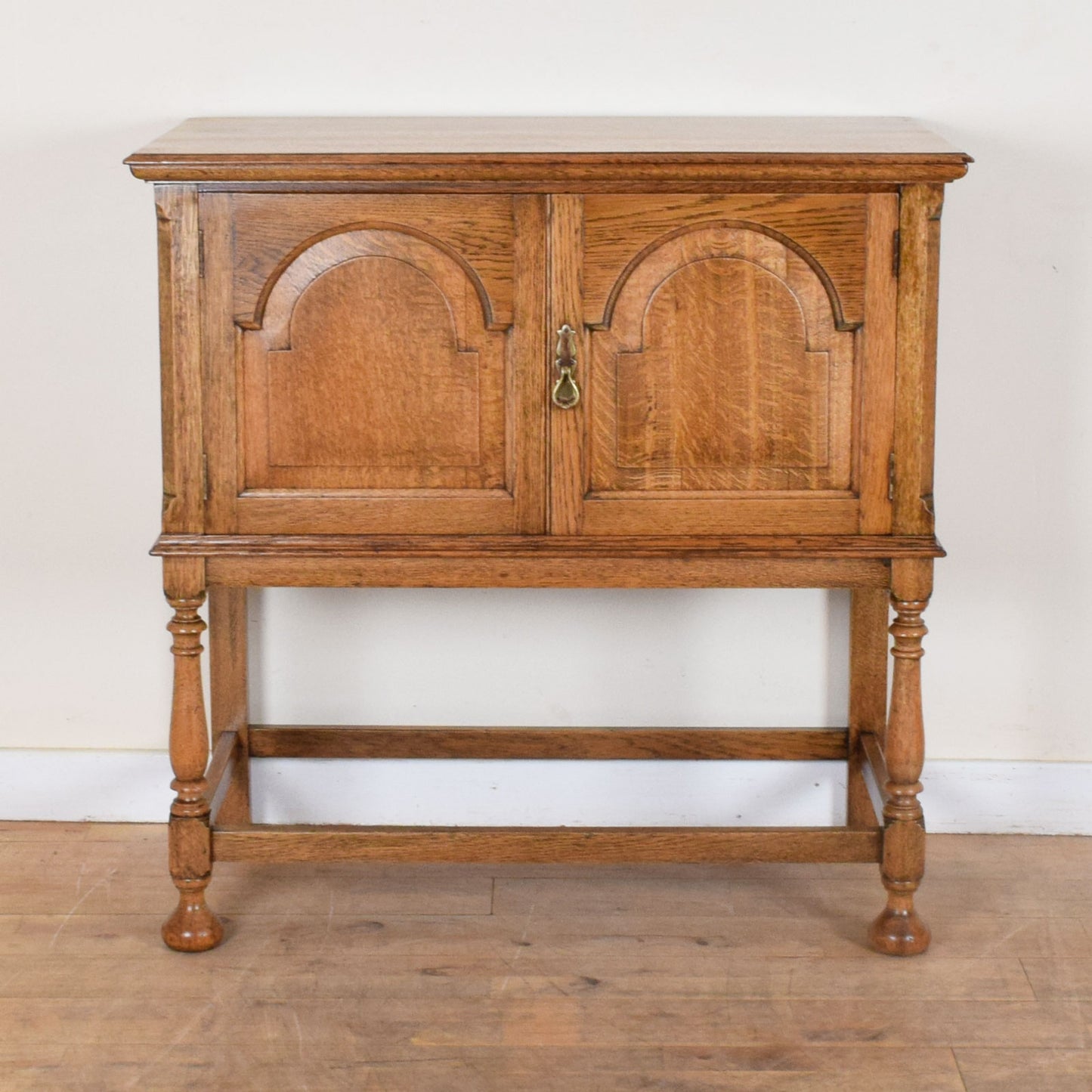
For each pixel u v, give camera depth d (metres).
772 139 2.16
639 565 2.12
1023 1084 1.90
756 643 2.66
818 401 2.07
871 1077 1.92
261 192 2.01
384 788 2.69
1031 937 2.29
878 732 2.61
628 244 2.03
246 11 2.48
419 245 2.04
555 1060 1.95
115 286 2.54
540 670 2.67
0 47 2.48
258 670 2.66
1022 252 2.53
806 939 2.28
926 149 2.03
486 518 2.09
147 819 2.70
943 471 2.59
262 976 2.16
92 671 2.68
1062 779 2.68
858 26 2.49
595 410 2.07
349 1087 1.89
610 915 2.36
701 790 2.69
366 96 2.51
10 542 2.63
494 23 2.49
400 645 2.66
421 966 2.20
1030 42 2.48
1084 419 2.57
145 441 2.59
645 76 2.51
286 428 2.08
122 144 2.51
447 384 2.07
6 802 2.70
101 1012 2.06
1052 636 2.65
